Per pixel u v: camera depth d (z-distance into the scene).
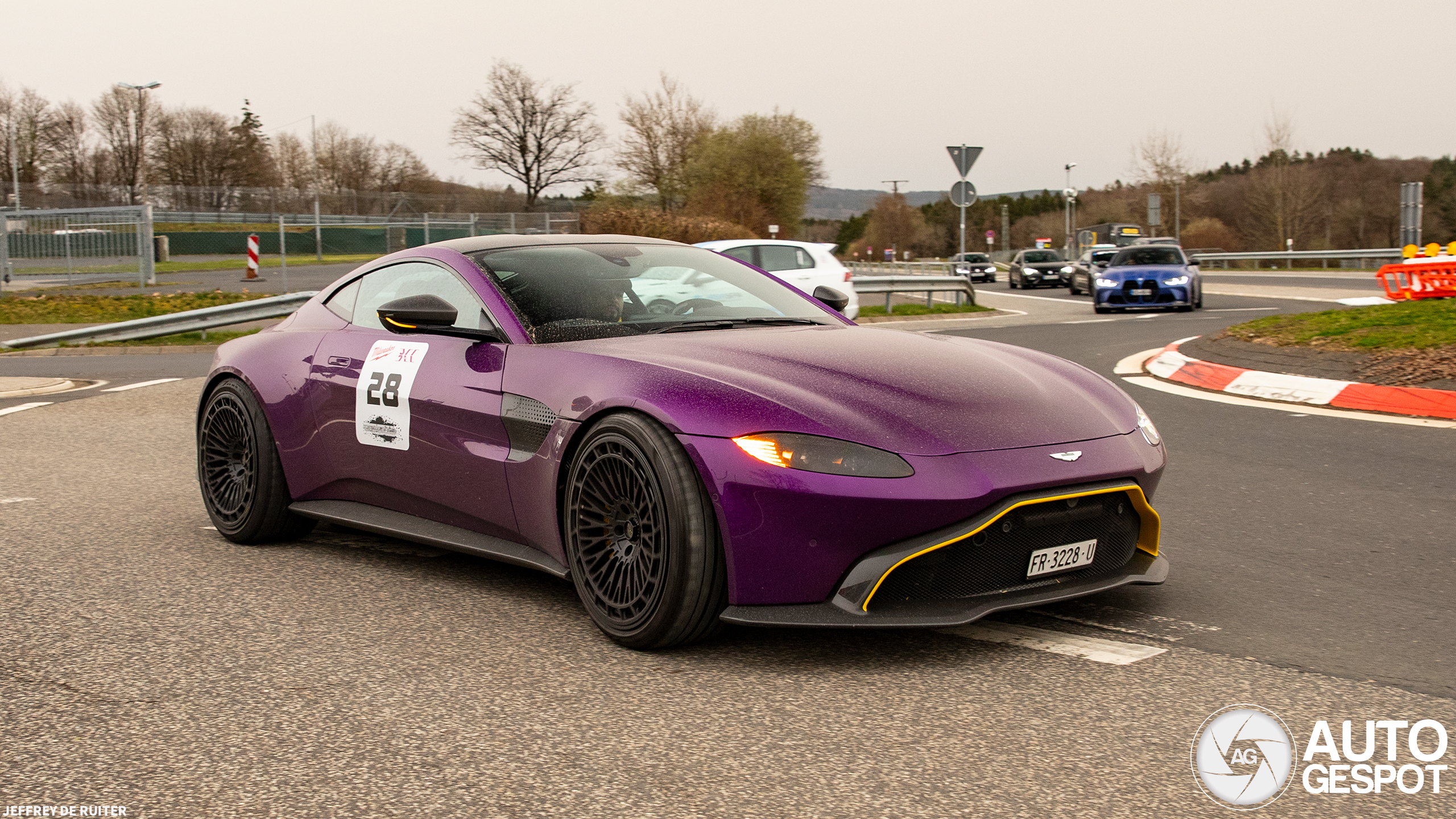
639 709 2.63
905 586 2.86
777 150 47.06
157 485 5.74
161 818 2.12
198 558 4.20
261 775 2.30
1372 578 3.61
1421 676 2.74
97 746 2.46
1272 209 54.47
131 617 3.44
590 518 3.14
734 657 2.98
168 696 2.76
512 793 2.20
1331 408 7.15
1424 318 8.98
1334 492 4.87
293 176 81.56
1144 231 57.09
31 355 14.38
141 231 24.80
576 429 3.16
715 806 2.12
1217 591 3.50
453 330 3.57
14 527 4.76
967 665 2.88
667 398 2.96
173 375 11.36
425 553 4.26
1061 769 2.26
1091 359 10.66
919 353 3.39
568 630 3.25
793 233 48.12
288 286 26.38
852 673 2.84
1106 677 2.78
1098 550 3.10
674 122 49.59
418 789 2.22
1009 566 2.94
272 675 2.90
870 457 2.79
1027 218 113.56
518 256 3.92
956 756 2.33
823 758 2.34
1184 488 5.06
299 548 4.37
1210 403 7.62
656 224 25.00
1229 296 23.25
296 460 4.22
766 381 3.03
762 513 2.80
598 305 3.67
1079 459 2.94
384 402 3.83
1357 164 68.62
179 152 71.50
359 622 3.36
